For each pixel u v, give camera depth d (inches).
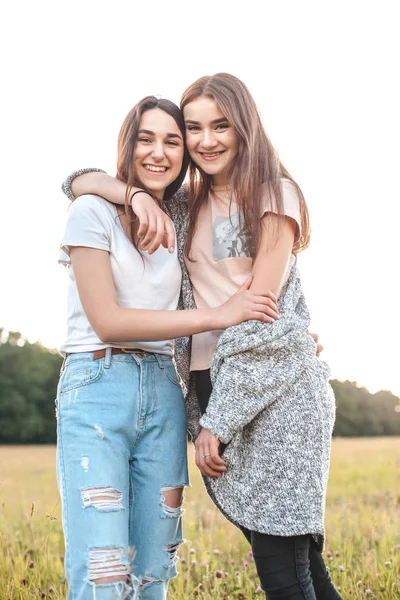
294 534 105.0
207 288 116.0
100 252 107.3
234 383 106.3
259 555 108.1
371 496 337.4
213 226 116.2
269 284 109.3
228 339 107.3
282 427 107.4
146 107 115.3
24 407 2191.2
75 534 102.4
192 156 116.0
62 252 113.7
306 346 111.4
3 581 143.7
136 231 110.0
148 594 111.7
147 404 109.5
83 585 100.0
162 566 112.0
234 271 113.9
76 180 115.6
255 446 108.1
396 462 610.2
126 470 107.3
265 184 112.1
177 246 117.9
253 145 112.5
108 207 111.3
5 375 2229.3
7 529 198.1
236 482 108.4
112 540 101.7
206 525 226.7
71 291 112.7
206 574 151.9
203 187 118.3
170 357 116.1
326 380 113.7
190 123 114.7
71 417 106.1
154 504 110.6
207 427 106.6
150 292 111.1
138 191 108.7
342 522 217.9
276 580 106.8
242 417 105.8
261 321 107.4
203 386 115.9
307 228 117.3
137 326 104.5
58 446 108.2
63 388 108.8
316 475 107.7
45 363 2278.5
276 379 107.0
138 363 109.6
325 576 116.8
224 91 112.9
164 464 111.0
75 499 103.2
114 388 107.2
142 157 114.0
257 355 107.6
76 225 107.8
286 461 106.7
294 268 118.0
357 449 909.2
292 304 113.9
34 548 169.3
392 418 2060.8
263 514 106.3
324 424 110.2
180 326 105.0
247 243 113.0
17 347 2283.5
